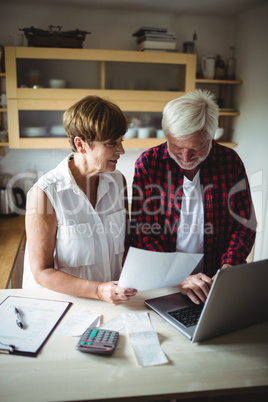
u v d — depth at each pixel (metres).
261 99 2.85
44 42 2.63
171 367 0.85
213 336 0.96
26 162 3.09
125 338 0.96
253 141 3.01
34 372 0.82
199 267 1.47
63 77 2.72
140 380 0.80
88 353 0.89
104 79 2.78
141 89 2.87
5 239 2.37
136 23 3.07
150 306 1.11
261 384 0.80
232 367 0.85
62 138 2.80
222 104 3.21
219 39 3.26
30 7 2.87
